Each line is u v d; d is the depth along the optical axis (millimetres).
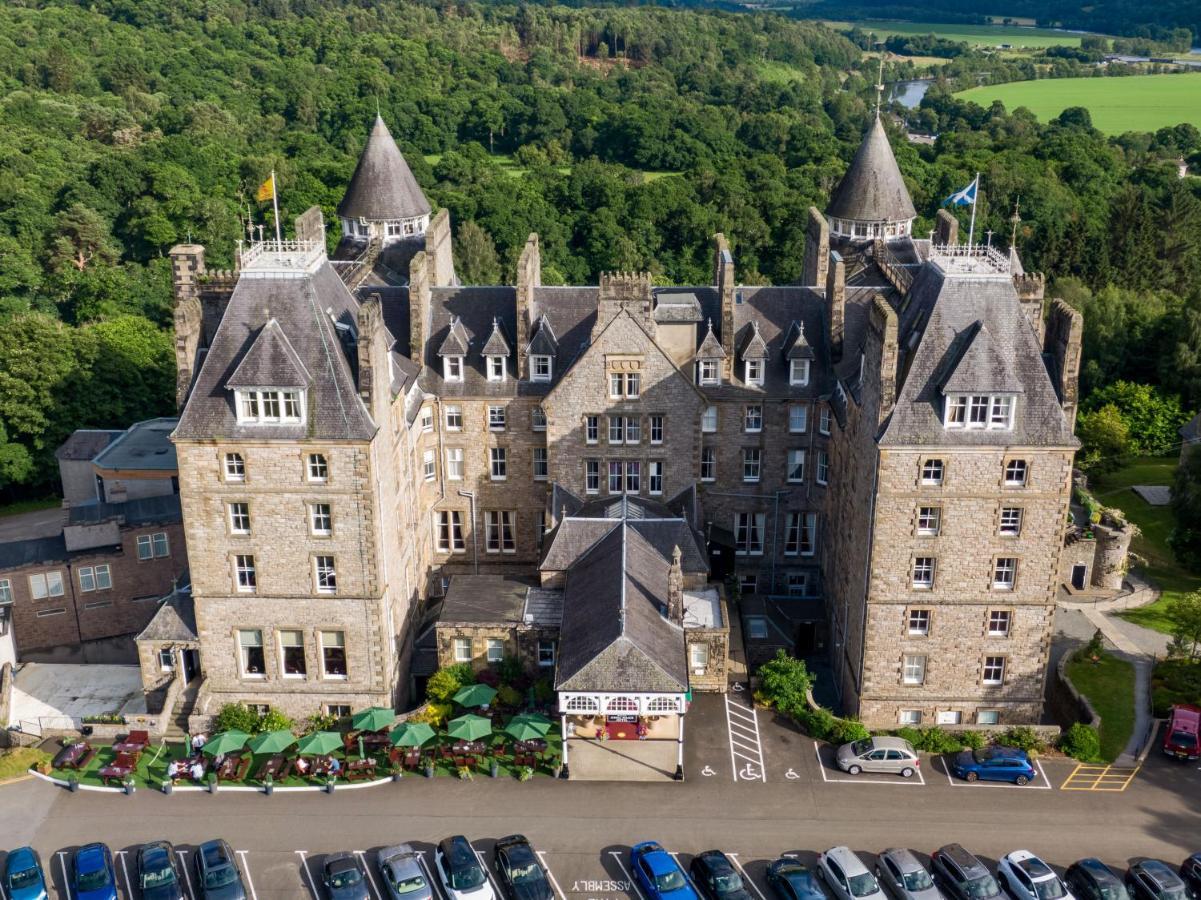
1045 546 86125
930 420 84188
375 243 128000
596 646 84562
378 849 78438
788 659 95188
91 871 73562
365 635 89875
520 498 108875
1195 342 154375
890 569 87312
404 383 98062
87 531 108562
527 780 85500
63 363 143250
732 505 108375
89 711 96250
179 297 97875
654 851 75500
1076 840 79500
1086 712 91312
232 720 89938
